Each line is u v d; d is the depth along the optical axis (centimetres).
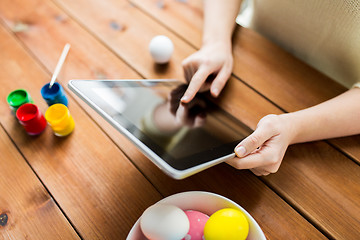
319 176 63
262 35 94
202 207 56
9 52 86
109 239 57
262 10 87
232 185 63
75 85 51
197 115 61
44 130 71
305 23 78
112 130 71
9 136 71
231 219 49
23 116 69
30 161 67
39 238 57
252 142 55
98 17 94
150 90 61
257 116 72
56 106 67
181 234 50
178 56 84
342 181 63
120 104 53
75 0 98
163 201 52
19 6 98
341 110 64
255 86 77
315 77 78
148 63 83
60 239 57
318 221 58
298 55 88
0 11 96
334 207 59
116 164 66
